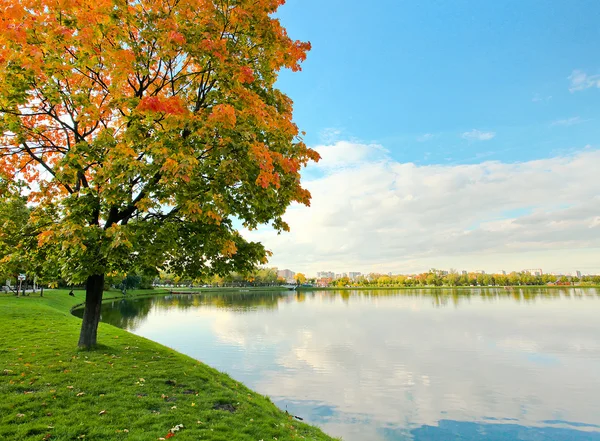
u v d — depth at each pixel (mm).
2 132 9805
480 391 16719
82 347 13008
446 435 12203
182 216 11750
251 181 8789
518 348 26375
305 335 31250
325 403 14695
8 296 39188
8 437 6250
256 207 10234
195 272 12273
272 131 9602
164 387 9812
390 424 12961
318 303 79000
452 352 24828
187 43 8852
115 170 8672
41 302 35906
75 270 10086
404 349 25641
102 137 9477
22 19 8242
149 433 6863
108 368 10805
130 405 8141
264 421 8750
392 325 38844
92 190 10109
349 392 16141
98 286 13492
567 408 14773
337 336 30875
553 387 17469
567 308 60312
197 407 8703
